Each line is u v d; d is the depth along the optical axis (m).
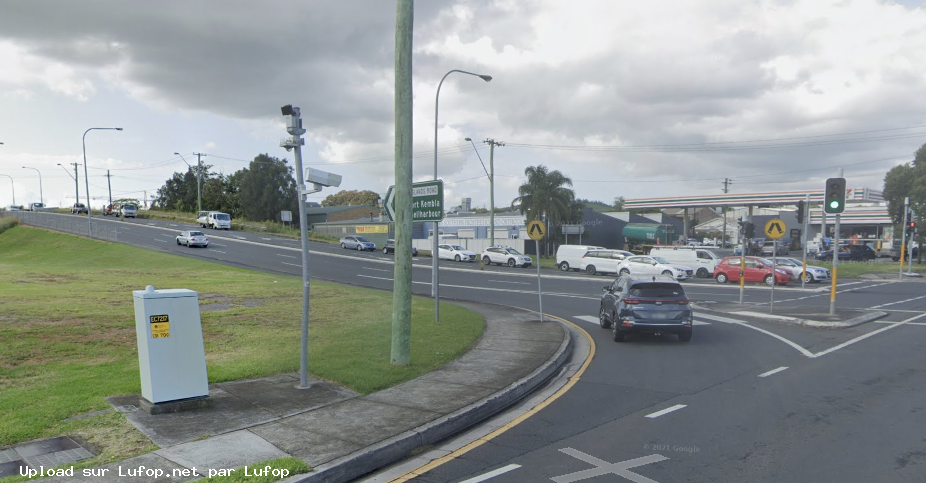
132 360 9.41
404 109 10.06
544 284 31.52
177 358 7.22
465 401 7.87
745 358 11.77
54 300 14.95
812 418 7.46
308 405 7.57
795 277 33.41
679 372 10.52
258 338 11.88
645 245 64.62
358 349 11.09
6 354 9.23
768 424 7.23
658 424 7.29
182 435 6.32
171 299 7.25
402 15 10.00
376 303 18.80
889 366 10.77
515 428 7.20
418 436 6.52
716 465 5.83
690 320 13.57
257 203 88.75
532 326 15.41
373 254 53.28
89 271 27.88
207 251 46.72
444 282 32.34
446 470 5.81
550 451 6.32
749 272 32.88
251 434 6.41
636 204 67.94
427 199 13.26
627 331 13.62
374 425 6.78
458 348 11.60
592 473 5.64
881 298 24.47
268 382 8.66
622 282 14.98
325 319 14.78
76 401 7.27
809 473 5.59
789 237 82.88
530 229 16.77
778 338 14.23
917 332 14.96
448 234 67.81
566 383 9.70
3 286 18.66
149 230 63.22
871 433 6.82
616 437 6.78
